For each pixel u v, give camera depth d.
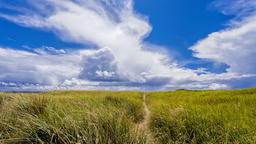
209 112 6.68
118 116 4.76
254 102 9.54
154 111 8.30
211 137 4.70
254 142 4.04
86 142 3.59
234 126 4.95
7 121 4.91
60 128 3.93
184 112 6.36
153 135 5.13
